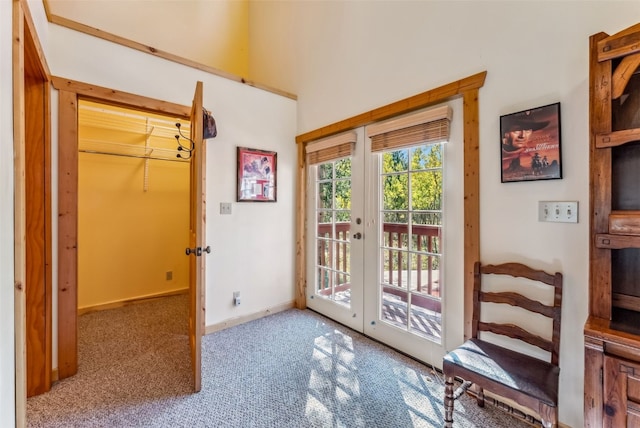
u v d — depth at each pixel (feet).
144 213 12.12
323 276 10.22
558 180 4.97
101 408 5.52
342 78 9.04
